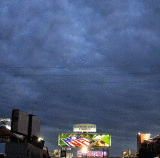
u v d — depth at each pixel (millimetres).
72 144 82562
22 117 58219
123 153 92750
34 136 62719
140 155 63844
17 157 48875
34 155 56719
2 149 48531
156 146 73500
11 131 55594
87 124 85000
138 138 89750
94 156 81562
